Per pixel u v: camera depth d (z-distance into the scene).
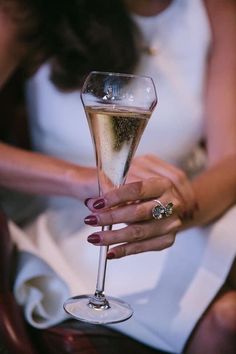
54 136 1.09
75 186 0.86
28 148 1.15
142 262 0.93
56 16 1.03
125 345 0.86
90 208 0.69
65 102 1.07
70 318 0.87
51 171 0.89
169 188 0.74
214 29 1.16
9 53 1.03
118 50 1.07
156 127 1.10
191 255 0.91
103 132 0.65
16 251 0.88
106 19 1.06
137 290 0.90
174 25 1.13
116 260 0.94
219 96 1.13
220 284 0.88
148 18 1.11
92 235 0.69
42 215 1.03
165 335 0.87
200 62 1.14
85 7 1.04
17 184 0.92
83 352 0.82
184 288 0.89
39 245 0.94
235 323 0.84
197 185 0.92
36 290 0.85
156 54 1.12
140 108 0.65
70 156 1.09
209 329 0.86
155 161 0.87
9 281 0.85
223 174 0.96
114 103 0.65
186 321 0.86
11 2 1.00
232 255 0.89
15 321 0.80
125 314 0.69
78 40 1.04
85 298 0.72
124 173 0.68
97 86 0.65
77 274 0.93
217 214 0.93
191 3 1.14
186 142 1.13
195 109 1.13
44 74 1.07
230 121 1.11
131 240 0.71
